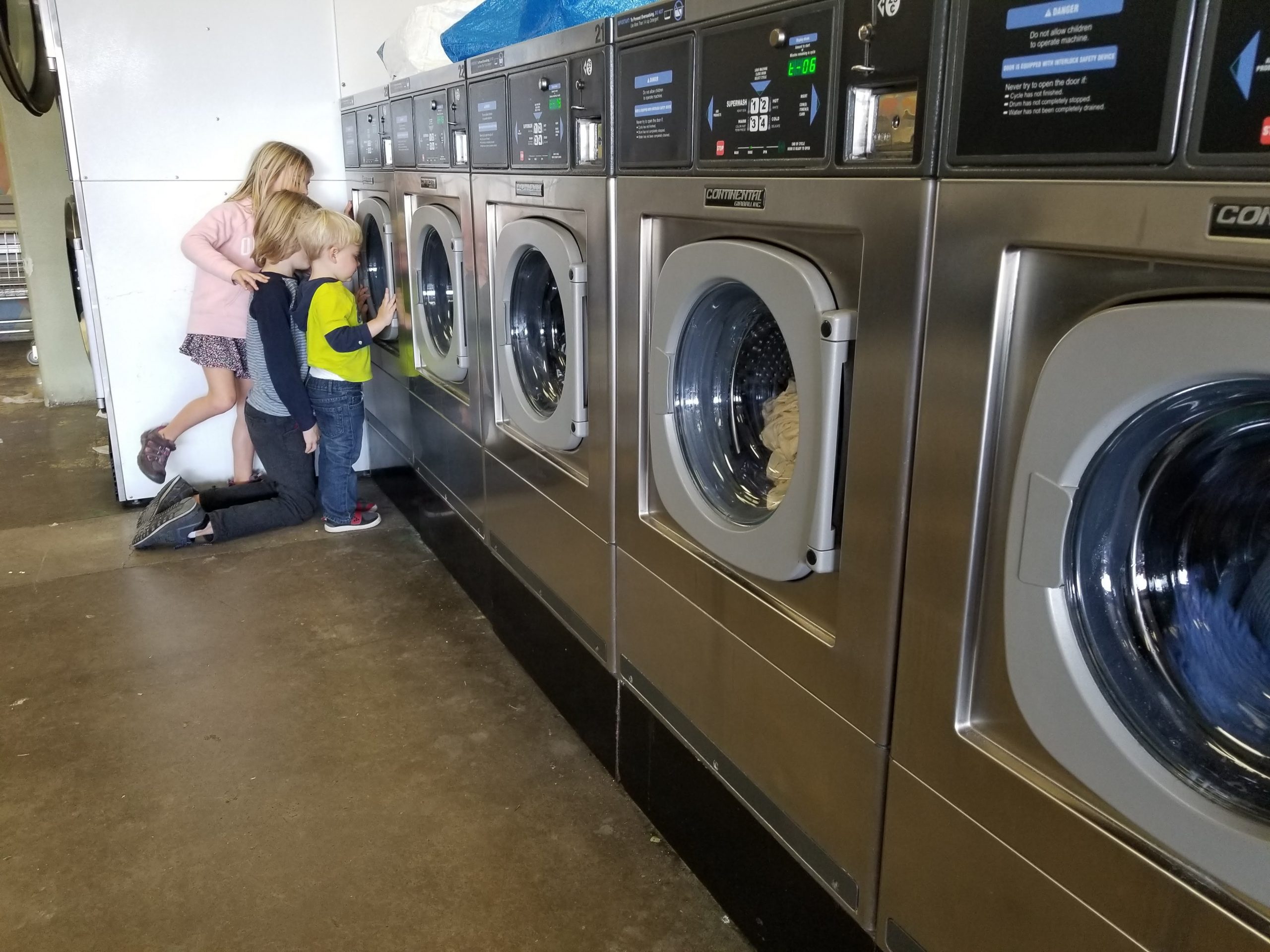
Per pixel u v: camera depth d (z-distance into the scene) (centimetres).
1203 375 73
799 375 123
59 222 487
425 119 265
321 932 157
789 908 144
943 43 97
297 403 305
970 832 107
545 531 219
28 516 349
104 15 314
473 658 250
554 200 192
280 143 326
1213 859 78
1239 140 71
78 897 164
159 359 349
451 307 278
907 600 112
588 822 186
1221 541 84
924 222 101
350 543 327
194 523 313
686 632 163
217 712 221
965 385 99
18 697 226
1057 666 89
